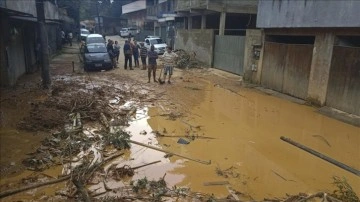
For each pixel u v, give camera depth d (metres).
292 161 7.55
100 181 6.42
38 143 8.16
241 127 9.89
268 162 7.47
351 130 9.65
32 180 6.38
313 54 12.31
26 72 18.45
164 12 41.88
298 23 12.59
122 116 10.66
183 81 17.67
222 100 13.40
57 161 7.22
